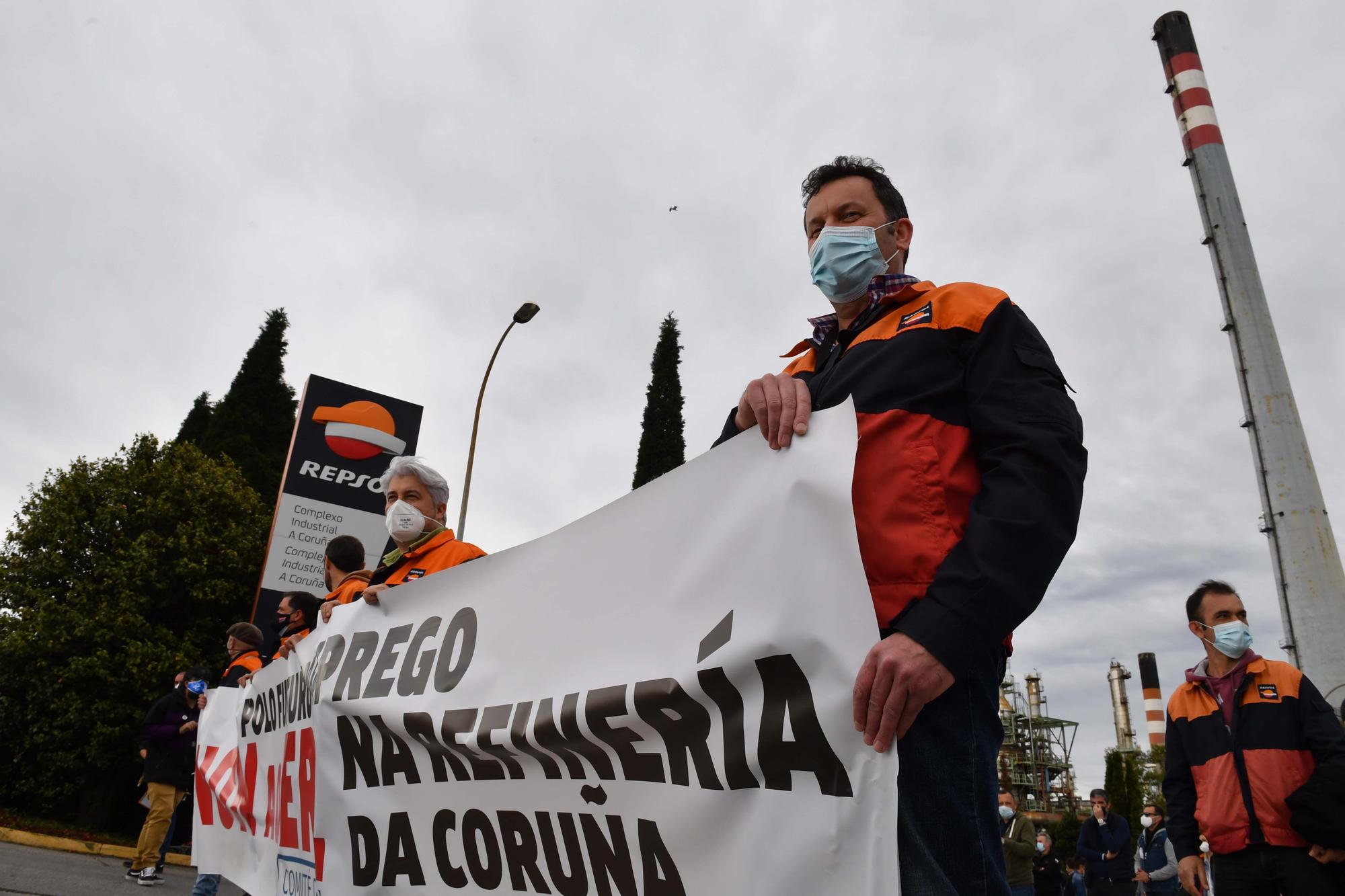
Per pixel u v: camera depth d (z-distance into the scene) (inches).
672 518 66.2
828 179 77.5
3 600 611.2
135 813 593.0
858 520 56.9
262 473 871.7
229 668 211.2
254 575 661.3
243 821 156.7
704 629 59.8
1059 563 51.0
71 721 556.1
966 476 57.7
